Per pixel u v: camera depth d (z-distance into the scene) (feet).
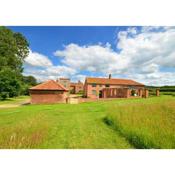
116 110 43.65
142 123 28.22
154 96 125.59
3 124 38.91
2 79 124.47
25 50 150.71
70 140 26.76
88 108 67.97
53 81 101.60
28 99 136.98
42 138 26.02
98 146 24.00
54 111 60.44
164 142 20.63
